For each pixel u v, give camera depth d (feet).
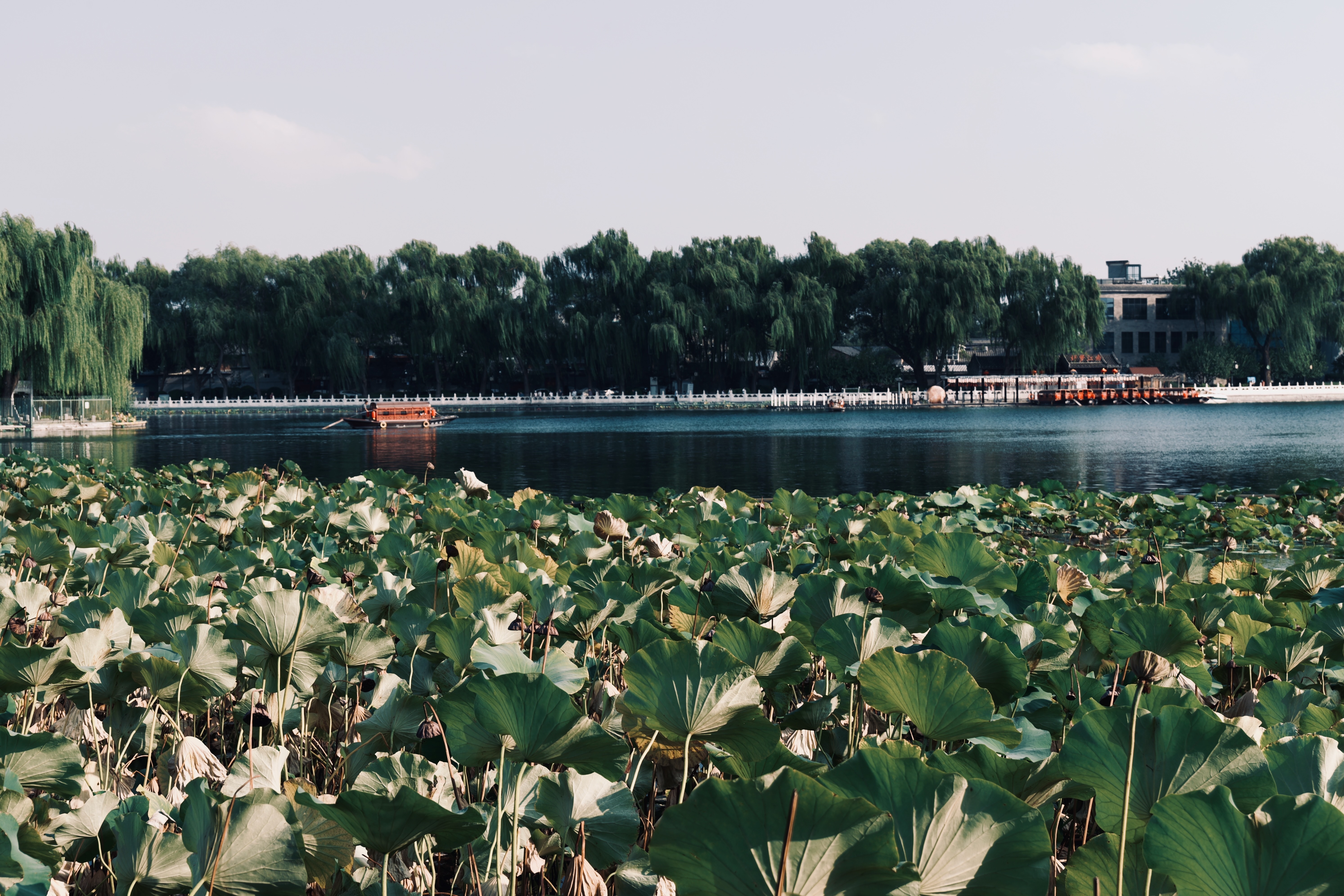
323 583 12.85
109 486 31.04
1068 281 214.90
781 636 7.80
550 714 5.57
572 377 258.16
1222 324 288.10
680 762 7.13
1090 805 7.20
